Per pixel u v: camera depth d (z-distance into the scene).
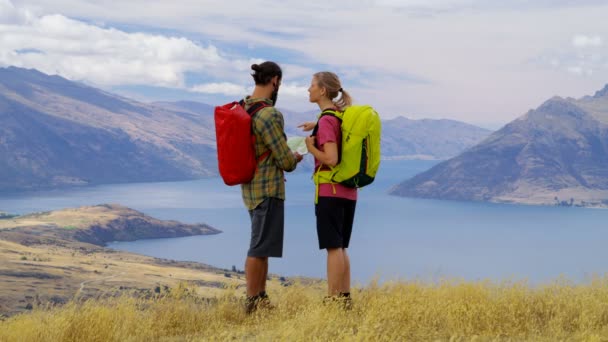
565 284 7.08
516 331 5.91
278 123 6.54
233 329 6.01
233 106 6.79
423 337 5.58
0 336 5.36
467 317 6.03
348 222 7.02
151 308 6.34
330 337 5.21
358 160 6.65
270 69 6.67
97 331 5.66
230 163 6.54
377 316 6.04
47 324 5.64
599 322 6.08
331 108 6.85
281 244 6.80
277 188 6.73
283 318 6.20
